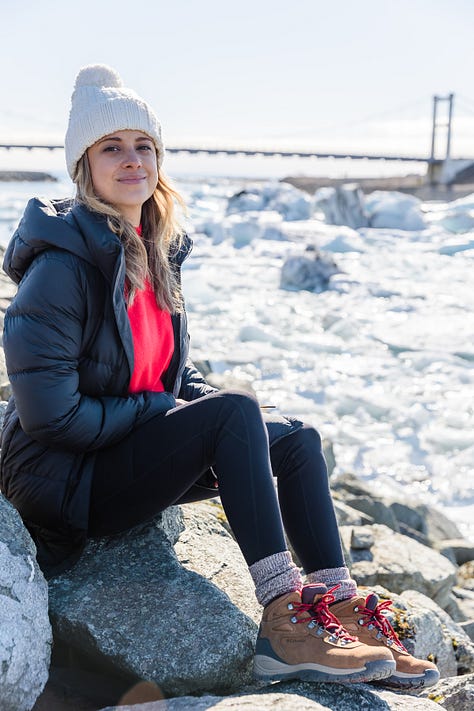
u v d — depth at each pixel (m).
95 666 2.16
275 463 2.22
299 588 2.02
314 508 2.18
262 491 2.03
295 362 11.60
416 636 2.79
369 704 1.92
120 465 2.18
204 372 6.87
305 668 1.92
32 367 2.05
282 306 16.19
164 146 2.37
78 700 2.03
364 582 3.74
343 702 1.91
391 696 1.98
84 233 2.10
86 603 2.16
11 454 2.21
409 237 31.95
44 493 2.18
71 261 2.08
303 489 2.20
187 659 2.03
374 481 7.31
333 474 6.18
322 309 16.05
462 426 8.99
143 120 2.25
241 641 2.08
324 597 1.99
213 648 2.05
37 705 1.98
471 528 6.39
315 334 13.66
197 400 2.16
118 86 2.31
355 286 18.75
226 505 2.06
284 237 29.78
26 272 2.12
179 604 2.16
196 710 1.81
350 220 36.91
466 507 6.83
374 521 5.16
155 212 2.41
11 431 2.21
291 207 42.12
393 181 86.62
